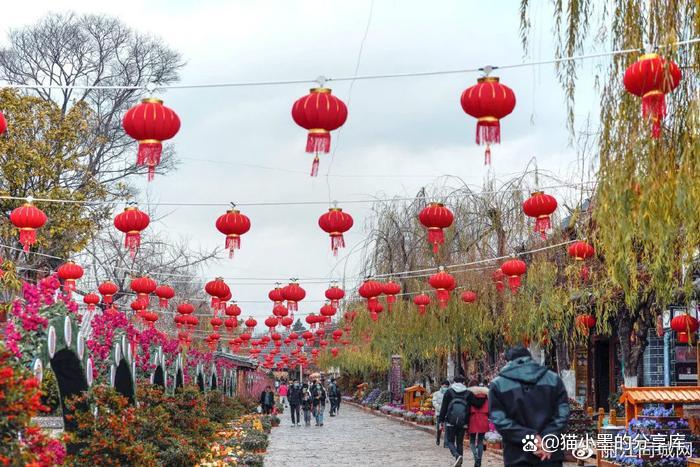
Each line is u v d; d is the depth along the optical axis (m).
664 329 21.45
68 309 12.49
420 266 27.19
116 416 13.32
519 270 17.47
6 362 8.60
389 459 21.14
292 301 20.66
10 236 25.25
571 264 19.58
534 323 21.52
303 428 36.03
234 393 55.84
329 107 8.53
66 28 34.53
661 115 8.21
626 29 9.65
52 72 34.81
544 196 13.55
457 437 16.77
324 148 8.66
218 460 16.95
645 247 11.84
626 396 15.05
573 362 27.08
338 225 14.35
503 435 8.14
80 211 26.53
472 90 8.51
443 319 26.34
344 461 20.91
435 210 14.02
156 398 18.92
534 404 8.10
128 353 17.58
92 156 33.38
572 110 10.25
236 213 14.16
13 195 25.38
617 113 9.76
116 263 33.00
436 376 38.09
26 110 25.69
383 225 27.95
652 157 9.29
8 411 8.00
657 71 8.01
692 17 9.47
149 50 35.84
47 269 26.95
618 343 24.98
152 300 37.16
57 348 11.84
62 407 13.84
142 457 12.98
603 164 9.82
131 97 35.62
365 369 58.62
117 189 30.55
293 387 37.97
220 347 52.34
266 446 24.14
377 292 20.08
